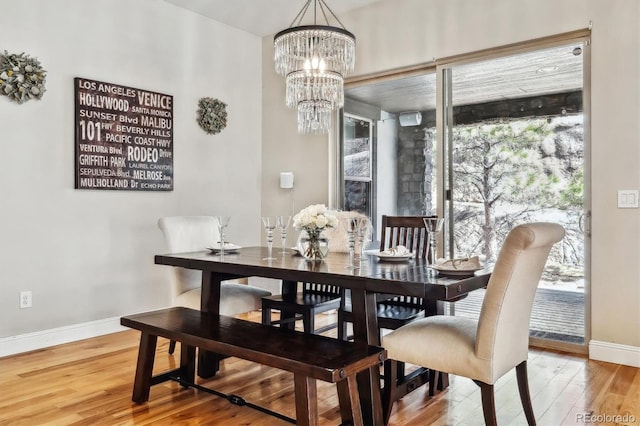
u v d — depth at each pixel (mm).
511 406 2445
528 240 1803
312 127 3557
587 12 3242
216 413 2400
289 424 2277
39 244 3512
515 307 1991
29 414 2365
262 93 5289
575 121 3377
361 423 2041
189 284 3406
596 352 3191
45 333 3535
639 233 3053
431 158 4129
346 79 4590
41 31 3496
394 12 4211
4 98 3322
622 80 3107
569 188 3410
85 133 3734
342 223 3512
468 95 3885
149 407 2465
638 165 3053
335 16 4164
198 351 2928
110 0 3914
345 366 1850
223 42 4863
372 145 4512
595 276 3217
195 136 4594
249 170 5168
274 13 4613
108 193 3918
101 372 2971
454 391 2691
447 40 3908
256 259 2783
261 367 3102
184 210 4500
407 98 4270
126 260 4047
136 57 4098
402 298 2988
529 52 3539
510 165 3689
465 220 3932
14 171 3375
